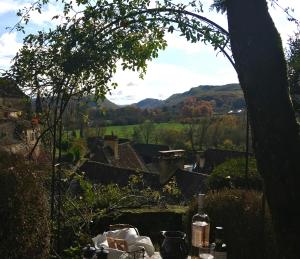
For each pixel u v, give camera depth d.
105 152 25.02
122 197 7.36
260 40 2.80
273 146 2.79
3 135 3.39
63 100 3.71
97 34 3.64
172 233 3.29
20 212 2.73
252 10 2.82
